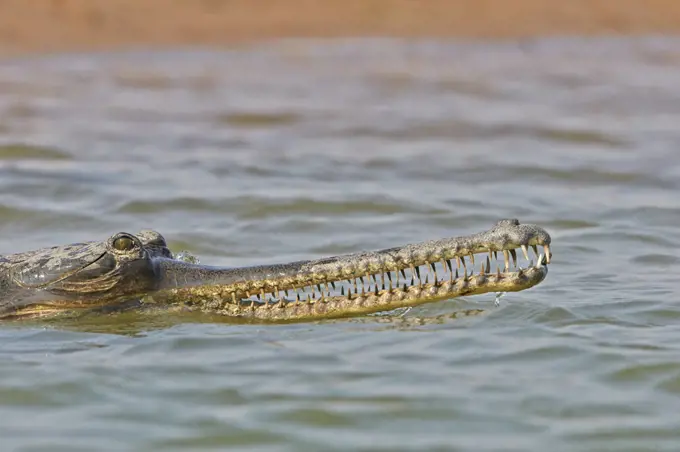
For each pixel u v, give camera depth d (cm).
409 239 4978
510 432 2852
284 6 12800
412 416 2945
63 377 3231
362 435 2841
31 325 3753
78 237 5041
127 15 11875
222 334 3584
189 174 6222
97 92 9012
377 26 12594
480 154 6825
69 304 3794
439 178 6203
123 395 3106
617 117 8088
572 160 6650
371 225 5219
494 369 3262
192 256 4109
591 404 3020
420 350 3416
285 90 9250
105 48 11206
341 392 3102
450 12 12962
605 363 3306
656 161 6600
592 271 4356
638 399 3055
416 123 7844
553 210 5466
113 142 7106
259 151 6906
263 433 2858
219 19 12262
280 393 3100
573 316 3731
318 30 12425
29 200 5566
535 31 12569
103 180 6012
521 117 8062
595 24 12838
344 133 7500
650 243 4841
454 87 9450
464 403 3027
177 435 2852
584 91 9262
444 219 5322
